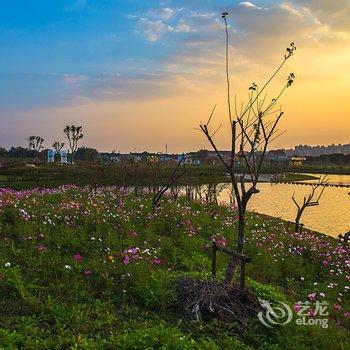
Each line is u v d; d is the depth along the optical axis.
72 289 8.05
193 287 8.15
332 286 10.96
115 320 7.13
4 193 18.72
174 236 13.86
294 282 11.42
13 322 6.63
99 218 13.66
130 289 8.38
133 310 7.70
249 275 11.04
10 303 7.29
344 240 17.30
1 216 12.91
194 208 20.14
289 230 18.84
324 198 53.81
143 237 12.85
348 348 7.42
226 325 7.43
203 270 9.99
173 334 6.15
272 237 15.29
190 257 11.65
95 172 35.56
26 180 47.84
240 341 7.11
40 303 7.30
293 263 12.66
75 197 18.73
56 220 13.02
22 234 11.07
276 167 129.88
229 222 16.83
